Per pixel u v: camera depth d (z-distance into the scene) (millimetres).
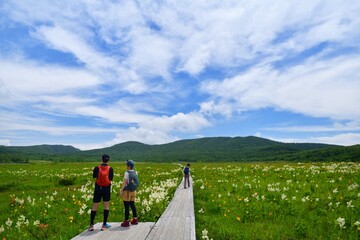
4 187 27984
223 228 10836
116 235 9727
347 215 11703
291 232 10109
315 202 14398
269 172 30688
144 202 15656
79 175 37094
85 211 15125
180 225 10891
